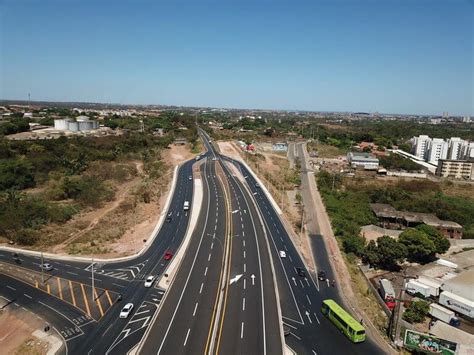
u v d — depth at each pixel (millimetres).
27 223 100438
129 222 110125
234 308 64312
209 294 69000
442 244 94625
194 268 80375
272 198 139750
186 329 57344
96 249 90500
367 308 68812
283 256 89125
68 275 77250
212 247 92750
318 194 149750
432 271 85438
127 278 76438
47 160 161750
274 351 52969
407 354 55812
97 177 153875
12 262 82312
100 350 54188
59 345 55438
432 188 169500
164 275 77625
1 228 95875
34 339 56969
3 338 57562
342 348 56406
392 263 86750
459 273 82250
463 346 52844
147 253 88812
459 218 123375
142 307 65688
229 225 109625
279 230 107938
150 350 52000
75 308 65312
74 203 125125
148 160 192000
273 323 60438
